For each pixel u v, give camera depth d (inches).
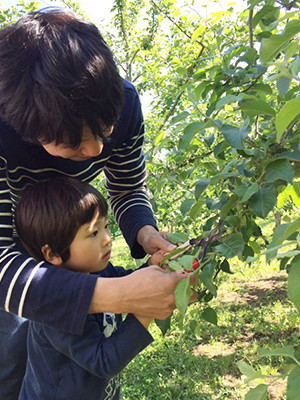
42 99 33.9
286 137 43.6
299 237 29.9
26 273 41.1
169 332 152.9
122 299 39.6
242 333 148.3
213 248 45.8
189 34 157.3
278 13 50.4
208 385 117.3
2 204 45.9
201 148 79.5
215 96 58.4
